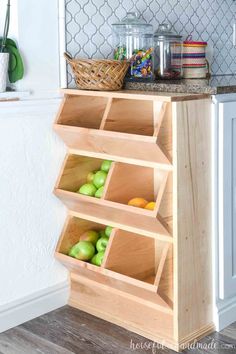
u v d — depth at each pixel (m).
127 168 2.38
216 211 2.36
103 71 2.39
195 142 2.24
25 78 2.42
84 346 2.33
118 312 2.50
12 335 2.42
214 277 2.41
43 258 2.57
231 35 3.36
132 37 2.65
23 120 2.40
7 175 2.38
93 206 2.42
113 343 2.35
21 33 2.38
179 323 2.29
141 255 2.47
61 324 2.51
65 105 2.49
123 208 2.26
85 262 2.48
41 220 2.54
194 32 3.11
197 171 2.27
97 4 2.63
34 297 2.55
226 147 2.32
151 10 2.87
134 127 2.42
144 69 2.62
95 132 2.30
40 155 2.49
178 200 2.20
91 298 2.59
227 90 2.29
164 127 2.15
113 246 2.38
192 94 2.22
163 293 2.26
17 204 2.43
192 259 2.30
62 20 2.50
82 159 2.59
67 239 2.60
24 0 2.37
